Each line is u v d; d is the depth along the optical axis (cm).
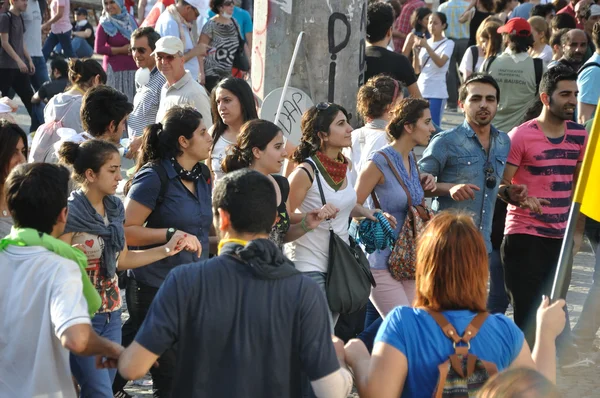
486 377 583
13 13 2400
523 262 1141
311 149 982
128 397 1024
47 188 671
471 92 1093
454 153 1103
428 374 588
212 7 2144
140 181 902
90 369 809
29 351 663
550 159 1126
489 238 1120
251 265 589
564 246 750
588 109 1479
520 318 1155
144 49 1584
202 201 926
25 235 668
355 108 1494
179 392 602
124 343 973
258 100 1503
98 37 2295
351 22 1466
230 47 2150
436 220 616
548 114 1127
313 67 1470
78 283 660
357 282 962
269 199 617
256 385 593
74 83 1286
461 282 596
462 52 3023
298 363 607
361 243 1009
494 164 1112
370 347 875
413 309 609
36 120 2208
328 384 598
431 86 2455
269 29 1472
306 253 970
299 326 596
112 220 849
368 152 1167
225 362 593
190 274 596
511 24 1648
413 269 1014
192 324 592
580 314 1290
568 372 1178
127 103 1079
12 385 669
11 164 791
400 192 1025
